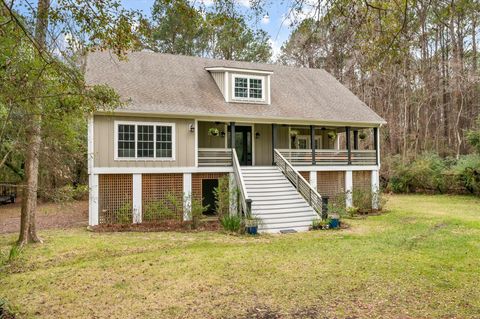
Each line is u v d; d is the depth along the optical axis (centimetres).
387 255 920
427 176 2634
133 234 1252
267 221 1364
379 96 3341
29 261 913
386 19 566
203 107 1602
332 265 842
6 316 589
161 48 2494
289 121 1758
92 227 1362
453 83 2875
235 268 829
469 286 691
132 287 717
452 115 3195
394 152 3359
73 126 1022
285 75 2173
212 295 669
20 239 1084
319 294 665
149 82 1652
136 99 1484
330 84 2234
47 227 1450
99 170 1396
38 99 684
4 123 686
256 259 903
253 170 1673
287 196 1541
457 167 2438
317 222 1351
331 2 550
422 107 3503
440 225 1352
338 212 1548
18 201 2598
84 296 674
